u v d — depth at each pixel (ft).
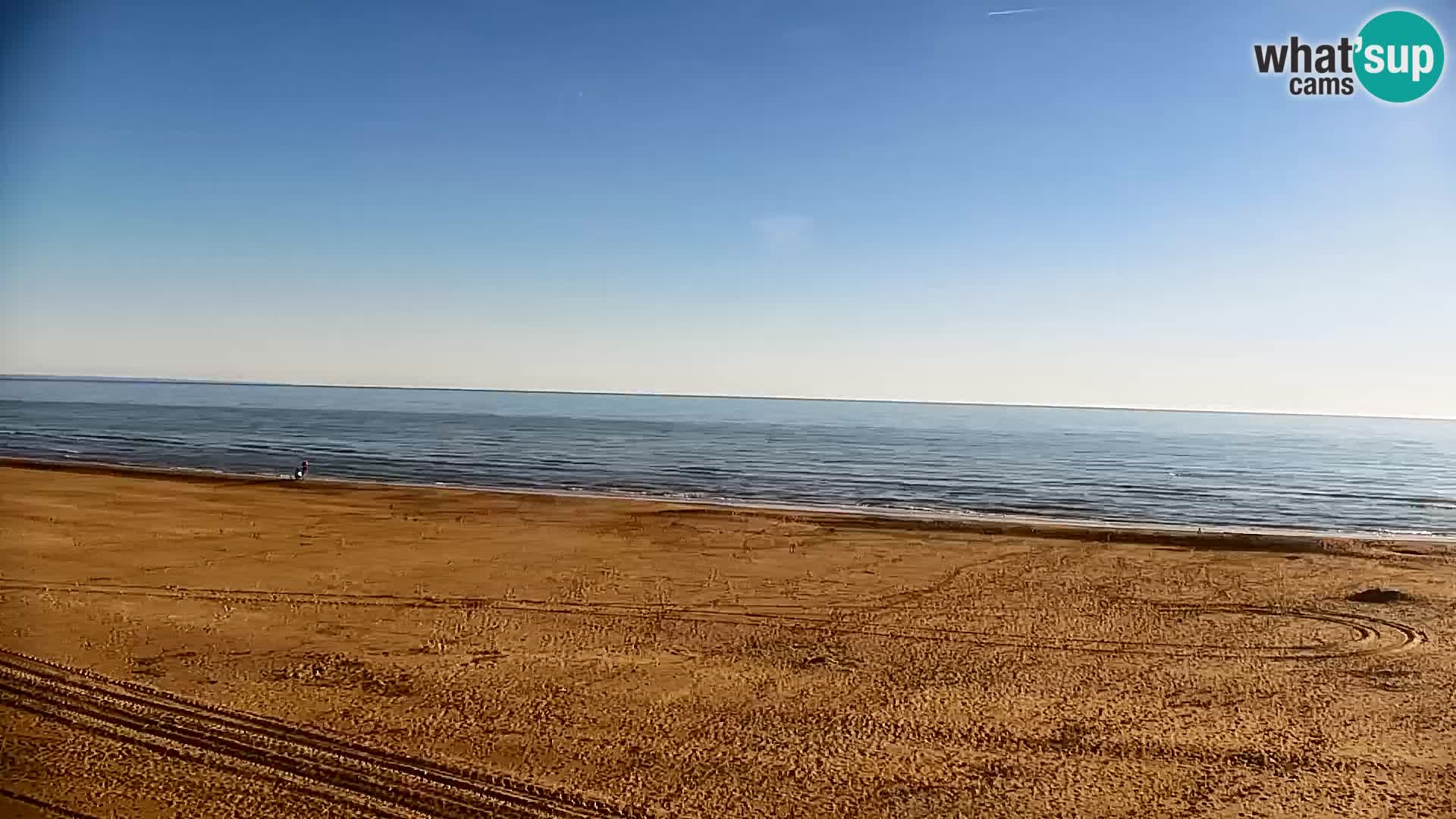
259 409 450.71
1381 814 25.11
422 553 62.34
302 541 65.26
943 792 26.07
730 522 81.00
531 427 322.34
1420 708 33.71
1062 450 253.85
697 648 40.73
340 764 26.30
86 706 29.99
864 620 46.26
